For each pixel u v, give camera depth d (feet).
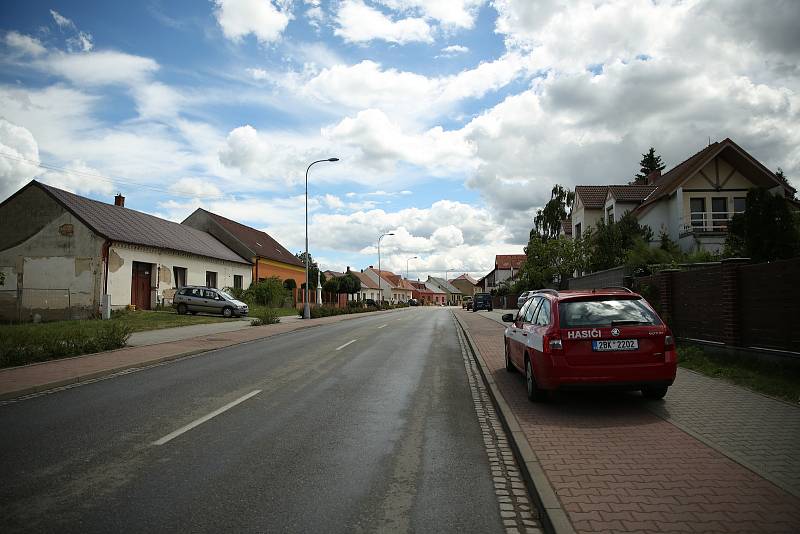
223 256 123.85
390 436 19.04
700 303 34.63
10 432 18.99
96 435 18.67
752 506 11.98
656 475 14.02
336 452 17.03
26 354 35.70
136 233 94.43
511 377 30.78
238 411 22.63
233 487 13.83
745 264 30.22
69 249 82.84
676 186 88.58
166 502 12.78
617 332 21.43
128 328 47.91
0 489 13.52
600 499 12.46
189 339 54.39
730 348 30.40
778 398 22.97
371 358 41.45
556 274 101.04
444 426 20.70
